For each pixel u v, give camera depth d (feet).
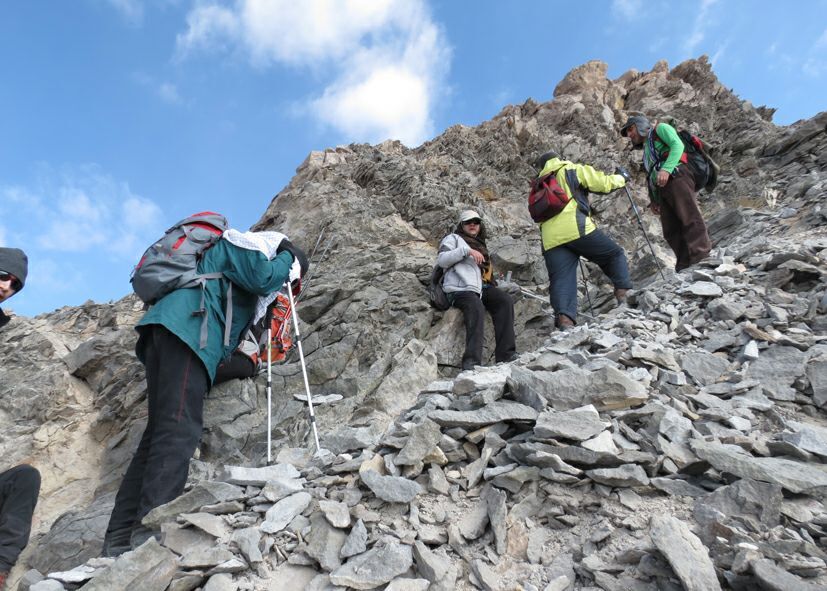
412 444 10.72
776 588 6.39
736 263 19.36
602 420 10.46
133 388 21.91
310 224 29.60
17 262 12.50
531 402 11.28
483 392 11.78
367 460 10.94
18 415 22.02
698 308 15.94
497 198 33.14
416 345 20.44
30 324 29.12
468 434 10.98
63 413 21.97
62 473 19.77
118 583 8.49
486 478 9.87
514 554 8.41
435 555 8.54
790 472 8.31
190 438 12.57
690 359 12.94
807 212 23.54
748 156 37.04
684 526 7.63
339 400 18.65
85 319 30.17
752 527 7.58
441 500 9.75
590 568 7.63
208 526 9.77
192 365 13.15
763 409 10.66
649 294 17.94
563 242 21.13
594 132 40.68
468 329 20.17
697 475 9.10
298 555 9.05
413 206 30.32
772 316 14.05
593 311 25.07
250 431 17.84
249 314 15.06
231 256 14.30
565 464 9.36
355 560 8.63
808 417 10.57
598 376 11.35
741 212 27.37
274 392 19.43
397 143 40.75
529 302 24.22
